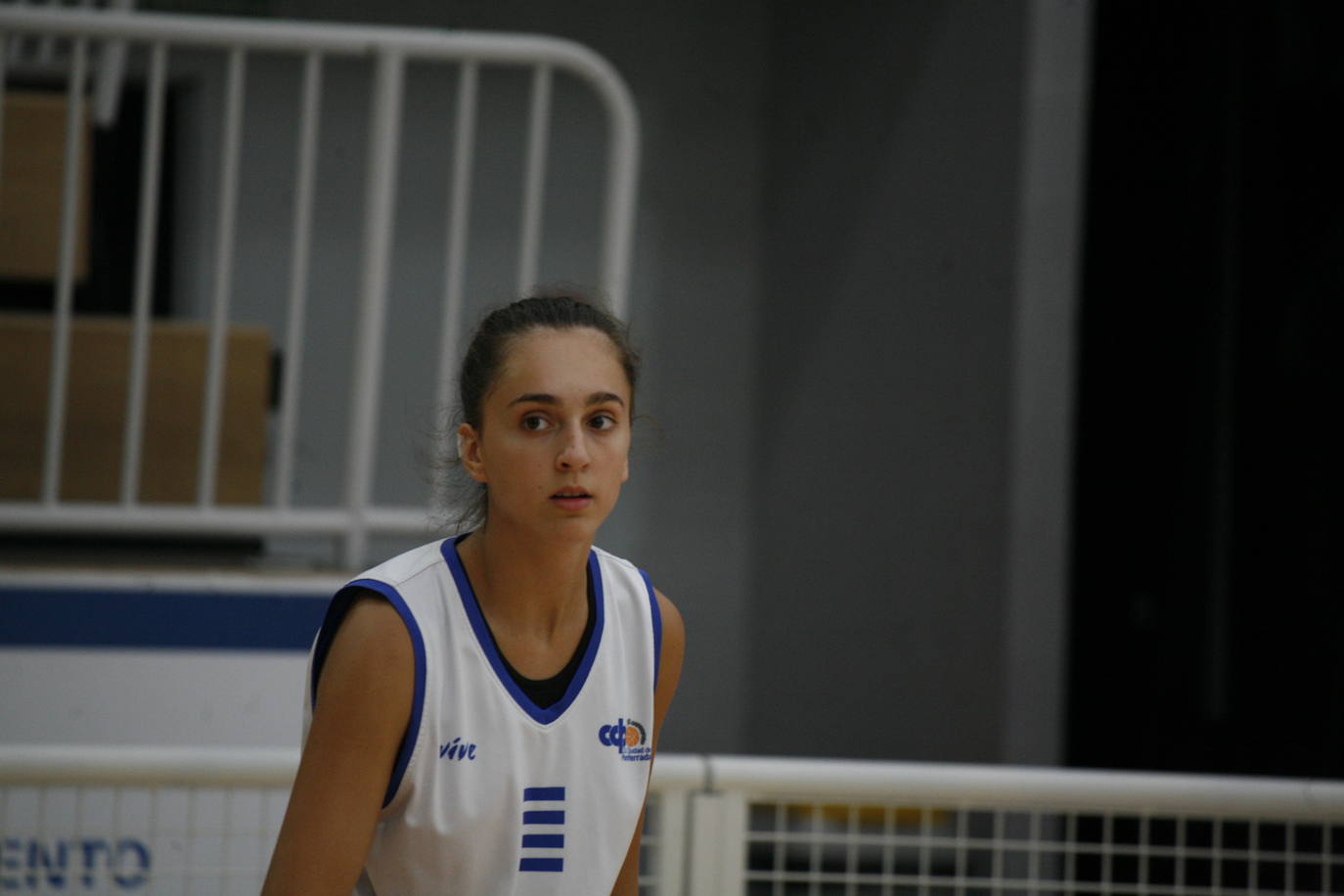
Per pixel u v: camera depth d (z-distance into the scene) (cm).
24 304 1367
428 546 506
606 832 508
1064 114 1476
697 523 1977
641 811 546
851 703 1755
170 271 1738
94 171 1382
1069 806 727
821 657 1822
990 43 1533
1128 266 1459
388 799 484
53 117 1129
